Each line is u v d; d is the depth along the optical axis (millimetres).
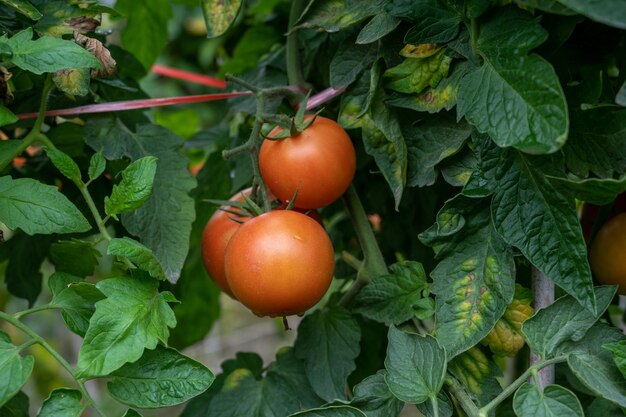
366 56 848
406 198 955
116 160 894
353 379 968
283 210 810
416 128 828
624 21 685
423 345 788
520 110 727
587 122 778
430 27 789
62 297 794
